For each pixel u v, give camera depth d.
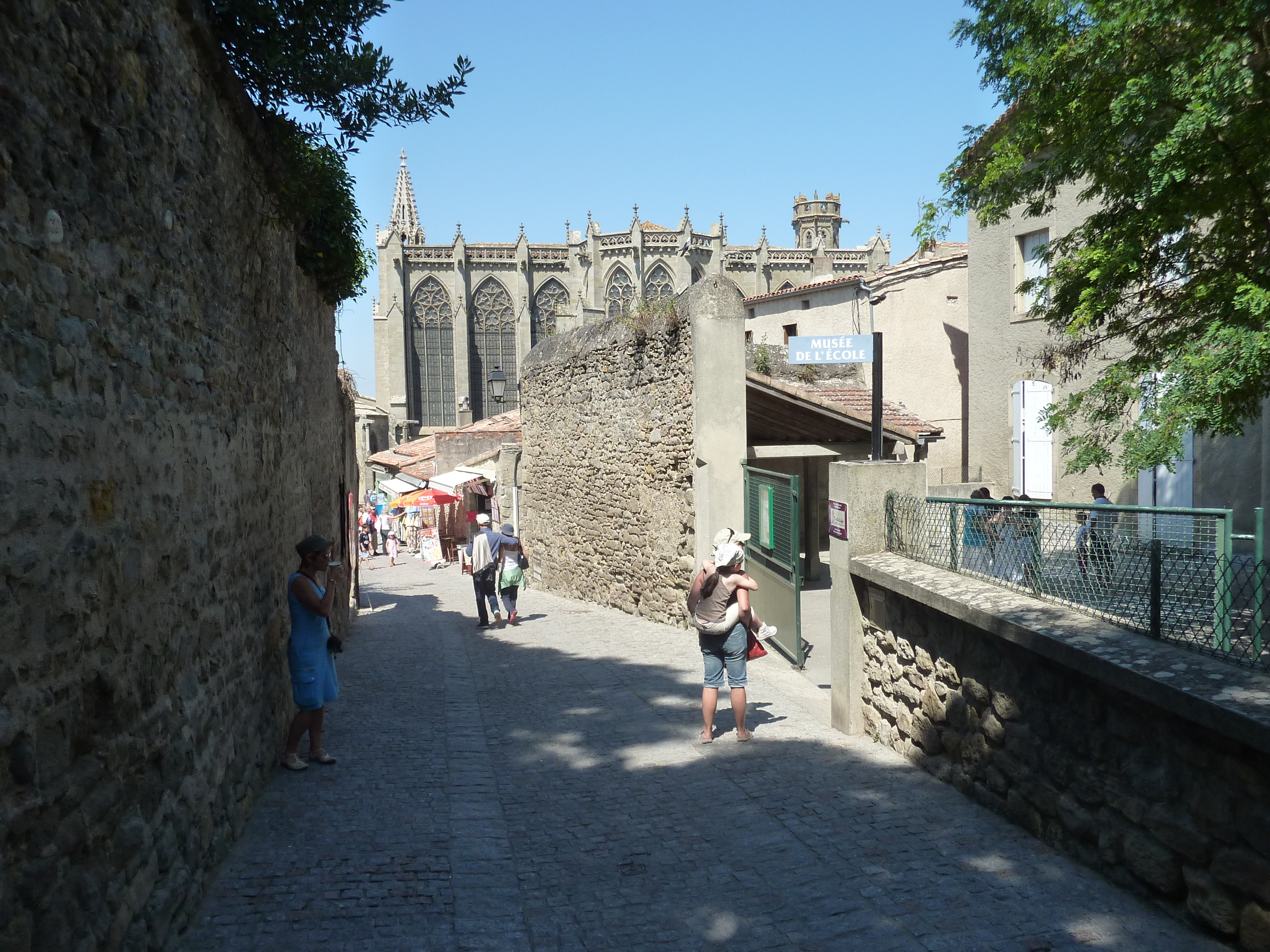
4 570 2.48
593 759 6.80
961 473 22.73
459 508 35.56
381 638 13.48
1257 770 3.45
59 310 2.89
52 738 2.75
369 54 6.20
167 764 3.81
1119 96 5.88
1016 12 6.53
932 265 23.05
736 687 7.14
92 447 3.13
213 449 4.80
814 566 17.83
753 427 14.20
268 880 4.49
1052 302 7.23
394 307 73.00
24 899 2.54
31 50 2.73
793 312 27.36
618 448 15.27
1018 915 4.02
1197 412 5.58
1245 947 3.53
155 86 3.89
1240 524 13.00
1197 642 4.12
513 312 75.56
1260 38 5.43
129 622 3.45
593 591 16.95
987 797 5.45
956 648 5.79
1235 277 5.71
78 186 3.06
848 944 3.86
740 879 4.57
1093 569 4.85
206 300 4.71
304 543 6.39
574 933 4.02
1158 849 3.99
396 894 4.36
